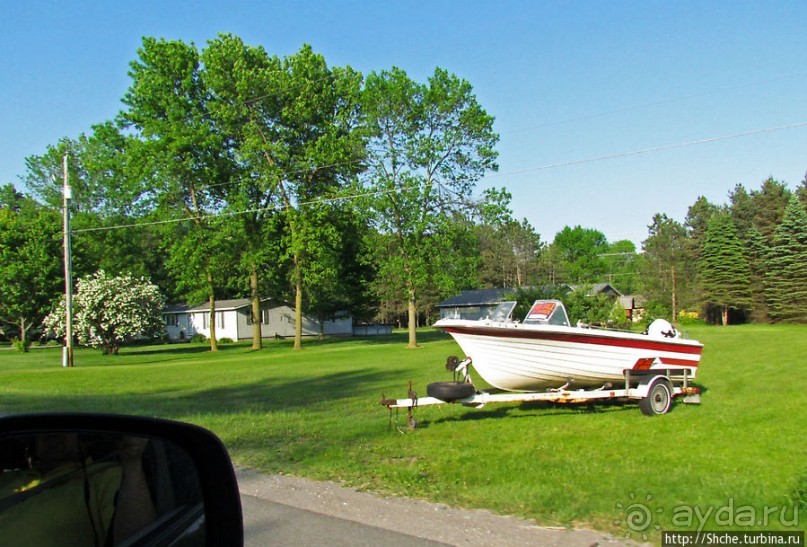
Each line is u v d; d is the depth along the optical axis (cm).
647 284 6831
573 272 7931
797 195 6097
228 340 5906
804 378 1520
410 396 985
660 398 1086
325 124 4003
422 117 3931
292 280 4197
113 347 4291
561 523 556
